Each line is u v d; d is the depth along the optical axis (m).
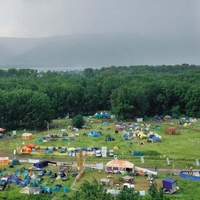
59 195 91.56
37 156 136.75
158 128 189.38
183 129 187.75
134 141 157.00
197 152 136.25
